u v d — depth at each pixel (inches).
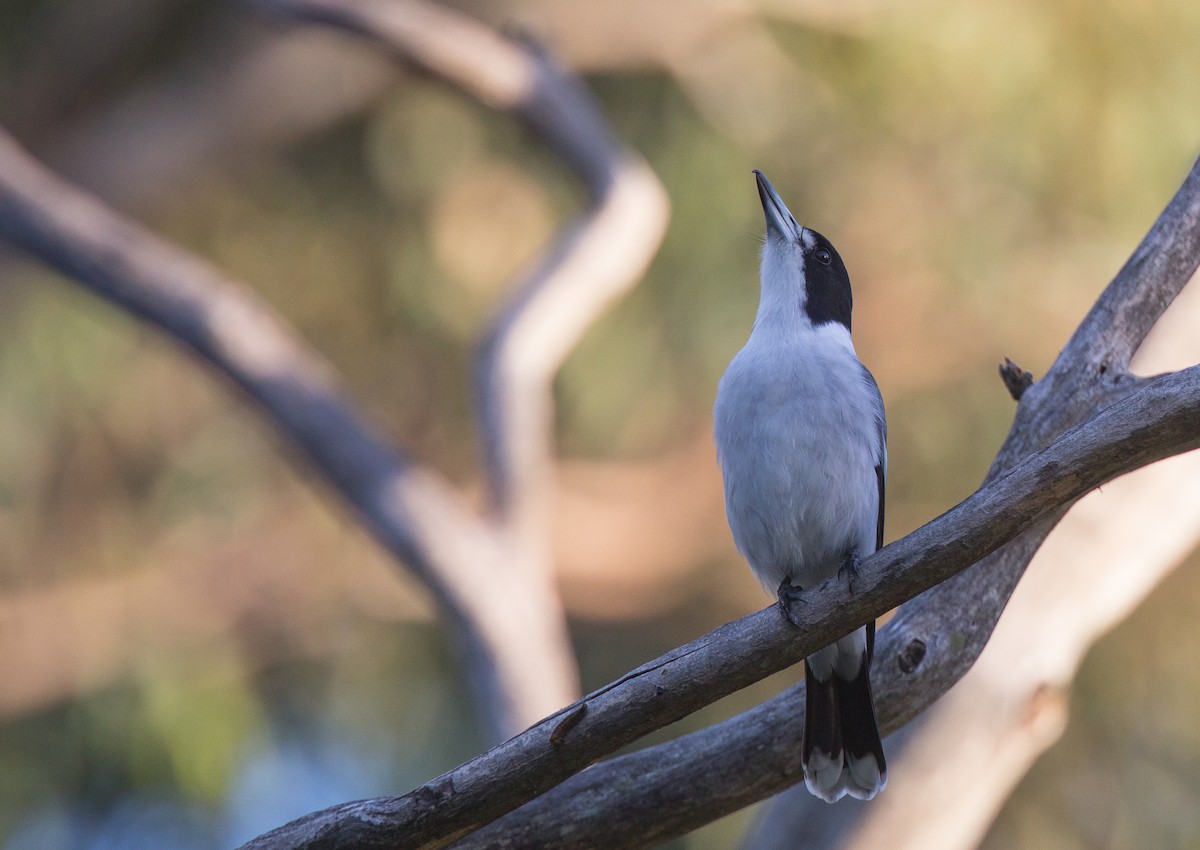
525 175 540.1
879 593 190.5
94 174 600.4
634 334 512.4
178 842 532.1
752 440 250.1
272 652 564.4
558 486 574.9
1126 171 477.7
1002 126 485.4
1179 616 490.0
